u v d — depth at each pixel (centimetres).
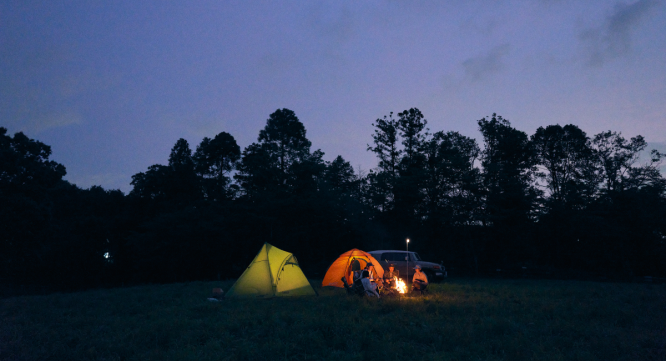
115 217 4569
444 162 3653
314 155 4394
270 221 3712
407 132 4419
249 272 1423
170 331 808
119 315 1098
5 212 2738
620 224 3600
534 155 4791
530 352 685
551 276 3350
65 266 4319
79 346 730
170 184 4447
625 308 1174
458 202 3584
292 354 680
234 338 782
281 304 1200
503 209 3569
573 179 4603
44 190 3100
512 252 3884
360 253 1678
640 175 3819
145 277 4350
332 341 731
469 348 707
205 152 4891
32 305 1315
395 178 3788
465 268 3778
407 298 1313
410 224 3847
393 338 769
